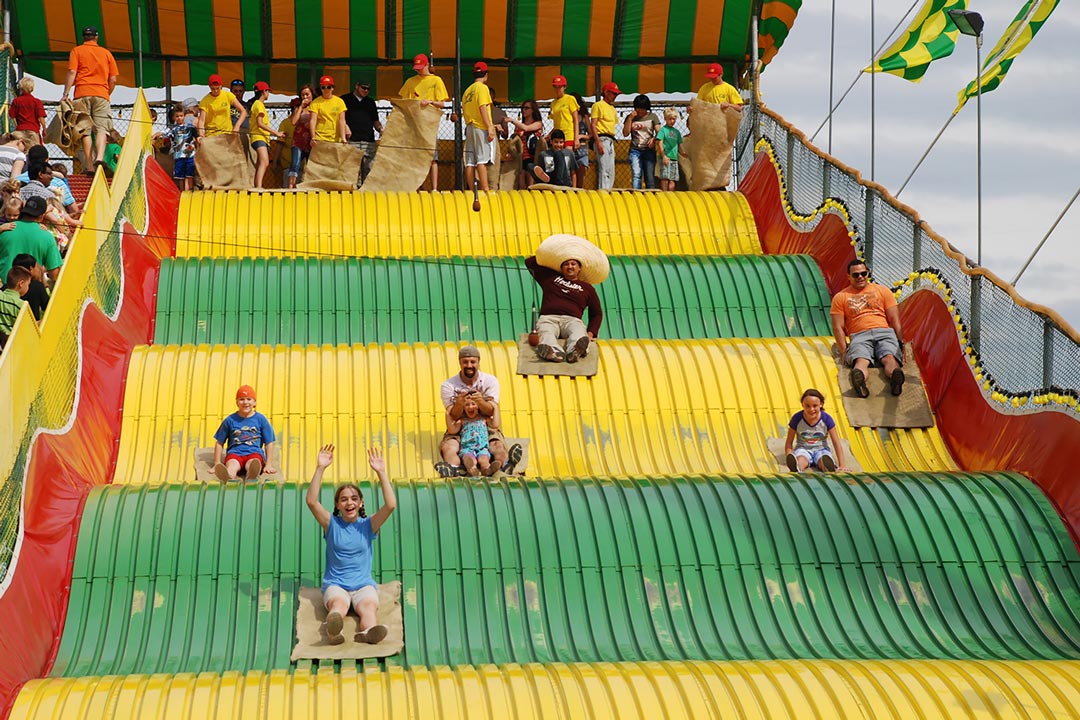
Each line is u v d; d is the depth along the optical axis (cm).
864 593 1475
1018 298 1697
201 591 1448
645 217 2541
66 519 1496
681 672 1273
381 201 2533
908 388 1892
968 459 1783
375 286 2239
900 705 1216
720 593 1472
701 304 2236
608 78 3148
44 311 1634
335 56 3061
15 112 2433
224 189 2594
